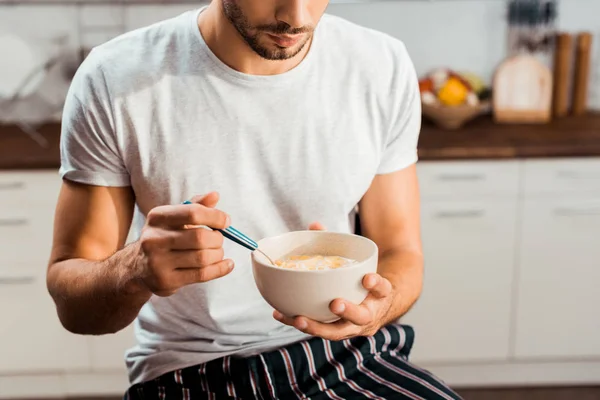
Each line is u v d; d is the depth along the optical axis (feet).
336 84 3.87
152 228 2.92
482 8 9.83
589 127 9.13
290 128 3.79
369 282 2.87
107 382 8.96
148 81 3.68
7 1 9.57
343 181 3.90
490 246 8.51
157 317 3.94
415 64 10.03
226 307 3.87
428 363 8.98
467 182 8.29
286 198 3.87
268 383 3.70
